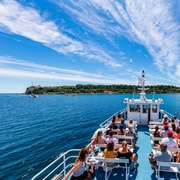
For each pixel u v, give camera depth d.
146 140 11.46
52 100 121.62
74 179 5.17
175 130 9.84
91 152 7.68
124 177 7.10
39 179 14.35
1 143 24.88
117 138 9.18
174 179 6.84
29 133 30.17
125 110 16.27
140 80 14.99
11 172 15.97
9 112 60.84
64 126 34.53
